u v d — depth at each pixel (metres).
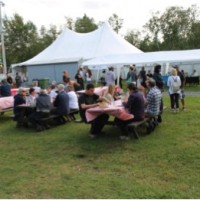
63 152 6.62
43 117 8.68
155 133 7.68
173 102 10.20
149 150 6.41
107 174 5.32
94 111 7.05
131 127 7.19
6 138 8.08
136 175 5.22
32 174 5.46
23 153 6.72
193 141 6.85
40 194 4.64
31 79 28.92
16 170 5.70
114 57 20.31
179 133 7.55
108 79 17.27
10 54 61.56
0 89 12.47
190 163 5.61
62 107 9.12
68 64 26.22
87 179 5.13
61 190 4.75
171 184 4.80
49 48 27.75
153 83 7.92
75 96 10.02
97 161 5.98
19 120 9.20
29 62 27.14
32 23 63.84
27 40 63.16
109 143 7.02
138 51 25.53
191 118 9.10
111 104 7.97
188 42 55.09
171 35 57.09
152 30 59.56
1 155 6.65
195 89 18.67
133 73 19.03
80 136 7.79
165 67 23.38
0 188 4.90
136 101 7.20
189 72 29.30
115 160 5.97
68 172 5.49
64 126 9.09
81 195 4.56
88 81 19.19
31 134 8.36
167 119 9.16
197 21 55.91
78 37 27.38
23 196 4.59
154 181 4.95
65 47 26.83
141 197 4.41
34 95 9.54
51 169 5.67
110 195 4.52
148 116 7.70
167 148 6.46
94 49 25.08
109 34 26.05
